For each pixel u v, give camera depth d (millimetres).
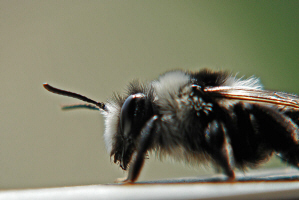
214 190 53
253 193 48
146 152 60
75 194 51
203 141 61
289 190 51
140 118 61
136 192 52
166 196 46
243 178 60
